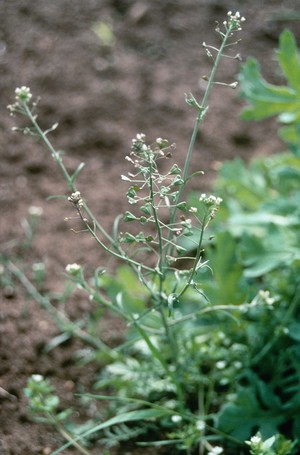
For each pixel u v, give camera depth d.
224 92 4.29
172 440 2.62
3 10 4.59
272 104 3.05
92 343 3.15
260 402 2.80
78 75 4.28
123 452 2.74
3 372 2.98
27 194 3.72
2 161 3.84
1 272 3.27
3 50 4.37
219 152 3.99
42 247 3.50
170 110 4.15
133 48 4.48
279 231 3.04
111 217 3.63
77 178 3.81
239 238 3.35
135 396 2.92
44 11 4.61
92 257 3.48
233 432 2.67
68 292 3.21
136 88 4.25
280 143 4.05
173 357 2.76
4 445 2.71
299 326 2.74
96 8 4.66
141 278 2.44
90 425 2.81
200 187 3.79
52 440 2.75
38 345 3.10
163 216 3.62
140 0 4.72
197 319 2.94
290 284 2.98
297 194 3.18
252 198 3.41
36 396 2.69
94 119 4.07
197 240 3.36
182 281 2.76
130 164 3.90
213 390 2.96
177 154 3.94
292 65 3.00
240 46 4.51
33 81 4.21
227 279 2.83
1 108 4.07
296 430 2.67
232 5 4.73
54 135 4.00
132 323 2.58
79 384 3.00
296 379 2.89
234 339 2.94
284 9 4.71
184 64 4.41
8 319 3.17
